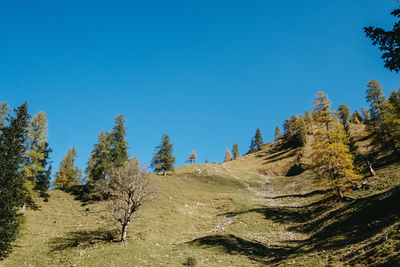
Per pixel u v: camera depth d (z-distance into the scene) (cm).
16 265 2086
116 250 2342
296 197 4875
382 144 4178
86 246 2511
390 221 1820
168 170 7538
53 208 4041
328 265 1517
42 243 2639
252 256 2258
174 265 2047
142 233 2923
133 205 2805
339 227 2373
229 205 4741
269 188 7162
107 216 3659
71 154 6844
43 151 4203
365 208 2423
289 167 9044
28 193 3569
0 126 3152
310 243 2291
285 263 1848
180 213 4056
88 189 4856
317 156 3303
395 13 888
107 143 4903
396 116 3806
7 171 2478
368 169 4116
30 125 3912
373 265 1243
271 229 3183
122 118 5172
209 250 2473
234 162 13462
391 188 2673
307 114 13238
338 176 3219
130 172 3000
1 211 2220
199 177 8319
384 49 918
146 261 2183
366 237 1766
